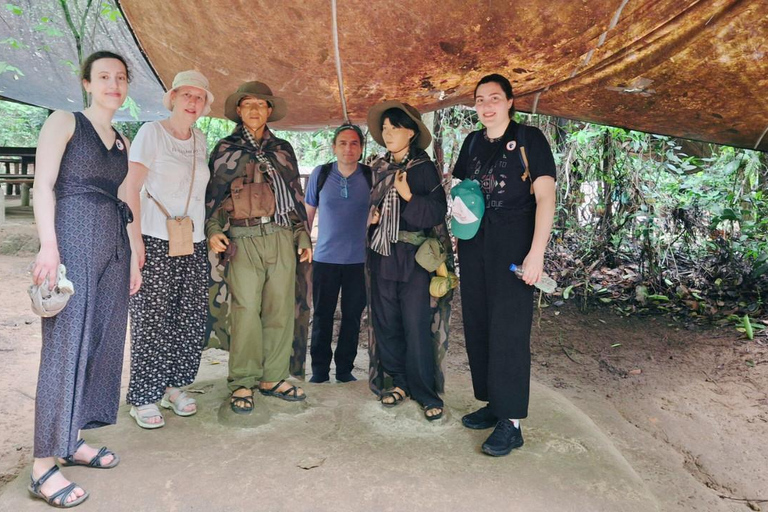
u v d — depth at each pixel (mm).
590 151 6332
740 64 3291
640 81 3582
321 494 2564
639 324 5496
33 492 2492
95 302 2564
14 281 6539
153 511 2443
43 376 2408
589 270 6320
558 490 2643
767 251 5715
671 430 3762
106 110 2533
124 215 2633
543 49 3287
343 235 4070
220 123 9664
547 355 4941
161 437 3033
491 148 3041
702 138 4238
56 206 2463
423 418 3285
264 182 3246
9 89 6188
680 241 6723
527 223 2941
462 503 2521
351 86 3756
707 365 4656
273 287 3324
